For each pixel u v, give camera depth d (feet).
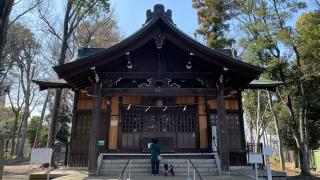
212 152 52.11
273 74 64.34
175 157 48.55
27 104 118.52
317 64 61.82
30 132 156.87
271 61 61.46
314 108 81.92
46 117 146.72
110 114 54.95
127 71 46.78
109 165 46.06
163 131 54.19
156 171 42.09
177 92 45.44
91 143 42.80
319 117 86.28
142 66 47.24
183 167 45.34
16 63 119.24
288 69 65.31
